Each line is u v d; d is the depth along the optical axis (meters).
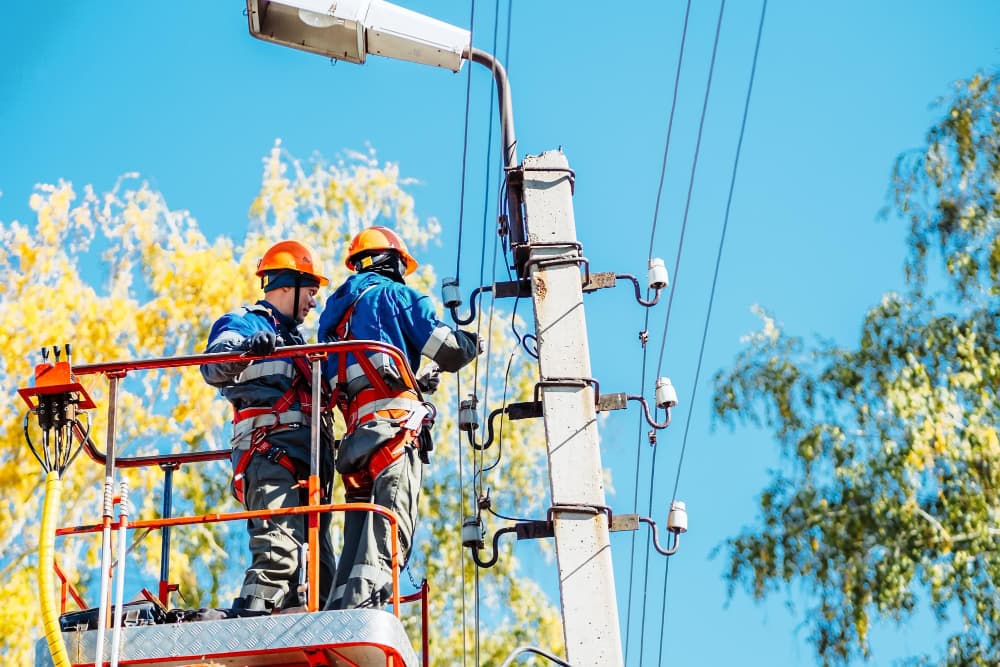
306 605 7.51
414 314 8.08
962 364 14.93
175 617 7.14
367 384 7.94
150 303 17.31
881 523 14.23
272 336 7.33
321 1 9.66
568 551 8.45
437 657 15.96
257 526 7.72
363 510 7.50
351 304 8.18
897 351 15.30
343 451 7.87
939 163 16.03
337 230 18.05
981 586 13.84
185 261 17.53
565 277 9.09
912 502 14.11
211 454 8.62
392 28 9.70
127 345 17.34
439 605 16.19
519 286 9.20
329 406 8.09
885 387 14.93
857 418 14.94
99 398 16.80
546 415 8.77
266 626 6.82
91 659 6.84
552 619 16.17
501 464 16.97
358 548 7.57
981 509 14.00
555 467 8.64
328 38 9.83
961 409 14.72
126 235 17.80
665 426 9.20
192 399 16.86
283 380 8.06
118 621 6.78
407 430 7.82
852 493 14.43
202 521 7.05
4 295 17.45
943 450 14.23
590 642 8.20
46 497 6.95
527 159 9.42
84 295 17.20
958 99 16.41
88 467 16.52
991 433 14.26
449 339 8.02
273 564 7.62
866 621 13.87
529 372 17.55
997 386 14.86
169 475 8.56
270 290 8.41
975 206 15.75
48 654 6.86
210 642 6.80
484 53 9.90
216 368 7.55
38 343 17.02
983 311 15.51
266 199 18.02
